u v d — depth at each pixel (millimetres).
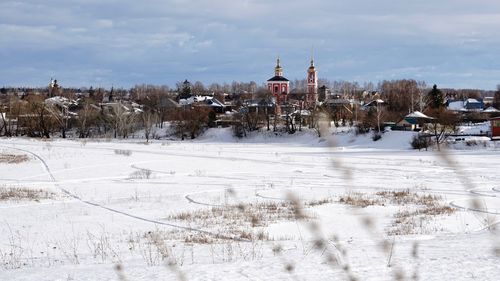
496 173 49625
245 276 10023
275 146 102625
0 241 20297
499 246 12422
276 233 21031
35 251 18188
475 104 151500
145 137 126062
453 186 39531
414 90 152250
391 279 9031
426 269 9789
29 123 120812
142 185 40969
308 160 66438
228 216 25938
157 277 10312
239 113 124875
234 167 56906
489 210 25969
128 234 21594
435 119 94438
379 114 102750
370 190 37219
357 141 100062
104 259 15430
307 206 28875
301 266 10680
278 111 130750
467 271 9508
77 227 23484
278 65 167750
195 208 29078
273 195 34438
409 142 90938
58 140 103000
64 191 37250
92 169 53156
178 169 54375
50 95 192000
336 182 42844
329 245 14531
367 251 12453
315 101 136875
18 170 51844
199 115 126875
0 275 11914
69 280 10703
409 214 25844
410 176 47875
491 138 89688
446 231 20562
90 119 124250
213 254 14906
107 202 31906
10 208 29531
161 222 24625
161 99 151000
